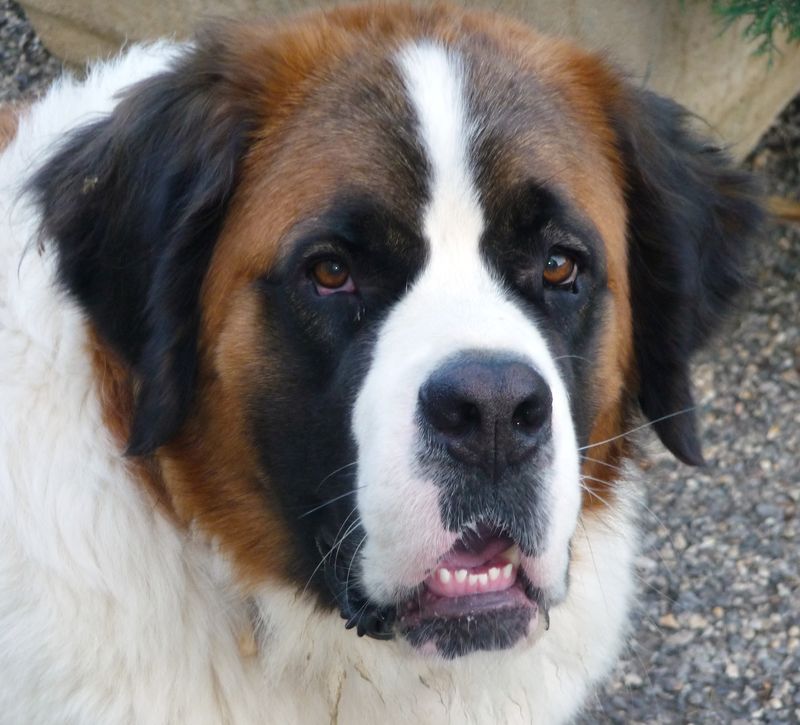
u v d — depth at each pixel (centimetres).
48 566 427
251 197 409
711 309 499
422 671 455
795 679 670
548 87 427
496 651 395
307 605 436
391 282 389
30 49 1012
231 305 408
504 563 380
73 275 434
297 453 402
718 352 860
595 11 806
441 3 459
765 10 789
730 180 511
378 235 387
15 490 430
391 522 361
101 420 433
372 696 462
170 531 437
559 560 379
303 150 401
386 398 362
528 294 399
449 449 350
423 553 360
